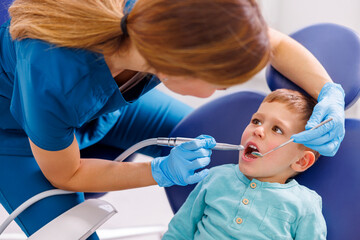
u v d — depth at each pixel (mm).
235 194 1084
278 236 1013
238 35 647
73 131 951
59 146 924
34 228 1045
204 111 1314
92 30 793
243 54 663
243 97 1290
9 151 1100
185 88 776
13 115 997
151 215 1928
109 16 790
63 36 812
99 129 1317
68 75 850
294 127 1070
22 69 873
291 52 1186
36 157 973
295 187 1076
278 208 1038
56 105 861
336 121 1026
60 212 1034
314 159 1076
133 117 1423
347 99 1183
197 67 676
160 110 1439
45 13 847
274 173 1079
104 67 878
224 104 1299
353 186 1089
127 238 1756
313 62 1177
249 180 1100
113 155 1438
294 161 1080
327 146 1026
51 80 846
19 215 1053
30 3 881
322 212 1104
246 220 1036
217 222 1061
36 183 1072
